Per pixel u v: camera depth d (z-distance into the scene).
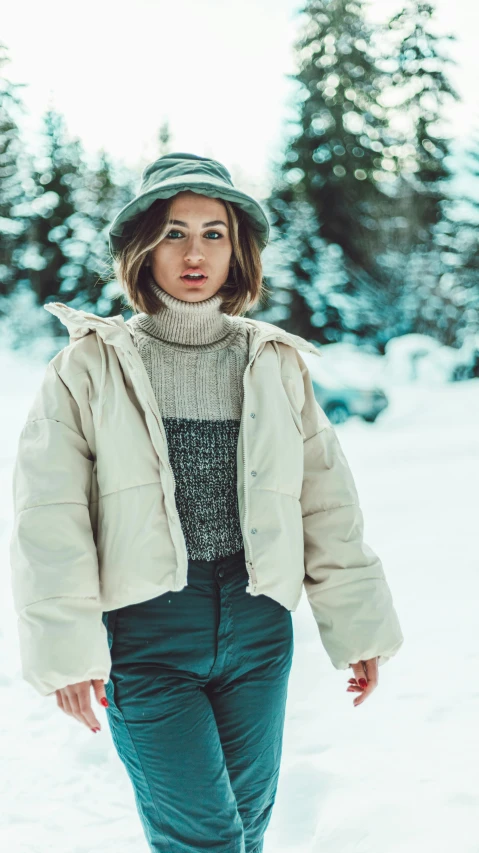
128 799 2.82
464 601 4.53
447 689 3.42
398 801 2.56
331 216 29.69
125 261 2.03
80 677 1.69
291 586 1.95
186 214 1.97
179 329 2.00
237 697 1.93
